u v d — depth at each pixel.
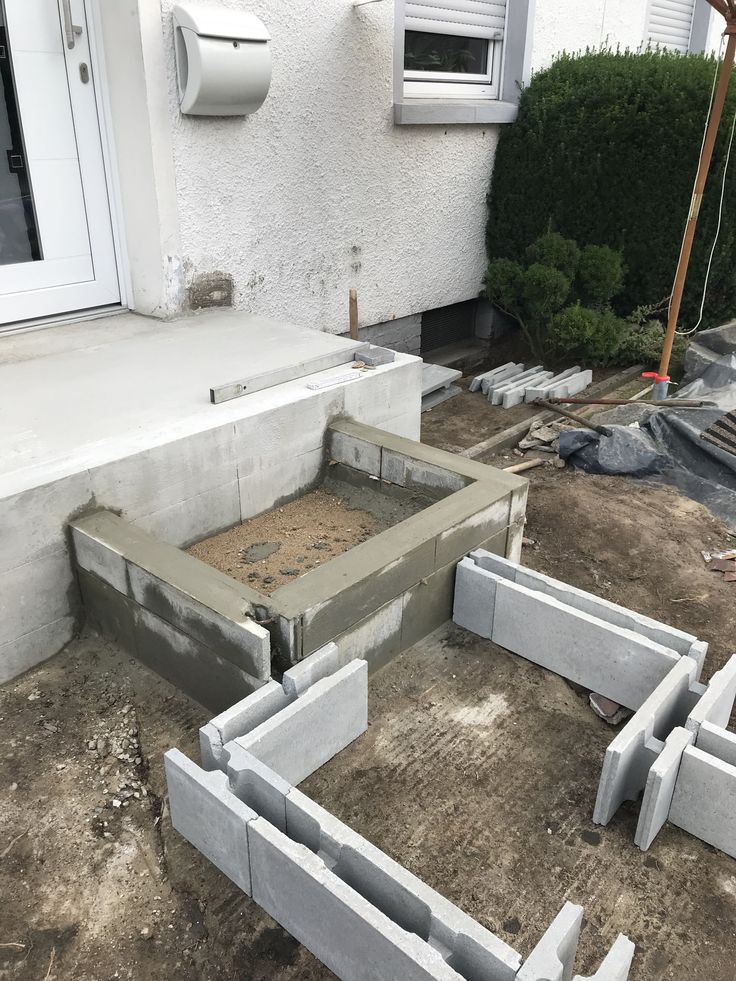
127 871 2.43
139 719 3.00
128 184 4.85
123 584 3.07
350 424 4.23
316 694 2.69
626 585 4.02
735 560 4.24
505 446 5.64
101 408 3.71
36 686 3.16
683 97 6.26
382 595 3.10
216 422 3.61
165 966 2.17
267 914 2.32
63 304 4.97
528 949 2.24
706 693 2.74
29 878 2.40
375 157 6.09
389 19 5.74
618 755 2.49
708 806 2.53
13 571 3.05
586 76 6.83
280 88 5.19
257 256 5.50
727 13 4.69
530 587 3.39
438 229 6.98
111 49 4.53
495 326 8.06
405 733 3.02
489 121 6.91
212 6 4.61
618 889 2.43
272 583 3.47
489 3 7.05
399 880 2.06
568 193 6.95
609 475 5.17
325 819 2.23
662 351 6.09
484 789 2.79
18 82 4.40
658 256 6.77
